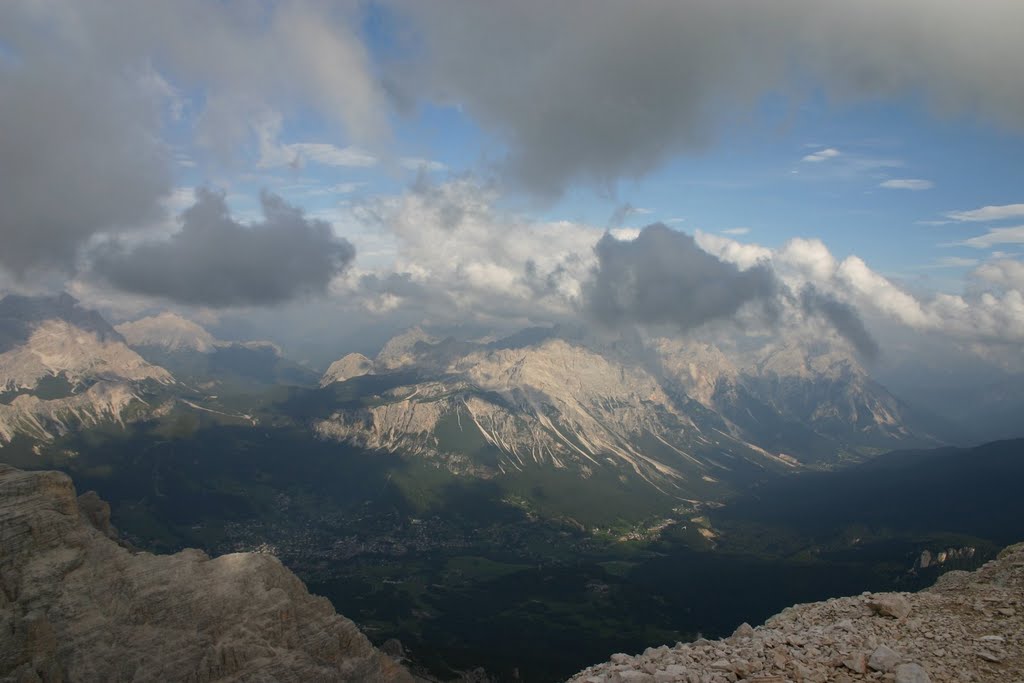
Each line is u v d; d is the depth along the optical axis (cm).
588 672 4050
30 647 9175
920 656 3347
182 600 11000
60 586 10244
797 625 4219
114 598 10638
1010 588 4488
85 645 9800
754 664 3312
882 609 4097
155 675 9931
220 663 10419
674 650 4019
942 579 5416
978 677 3080
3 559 10131
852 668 3180
